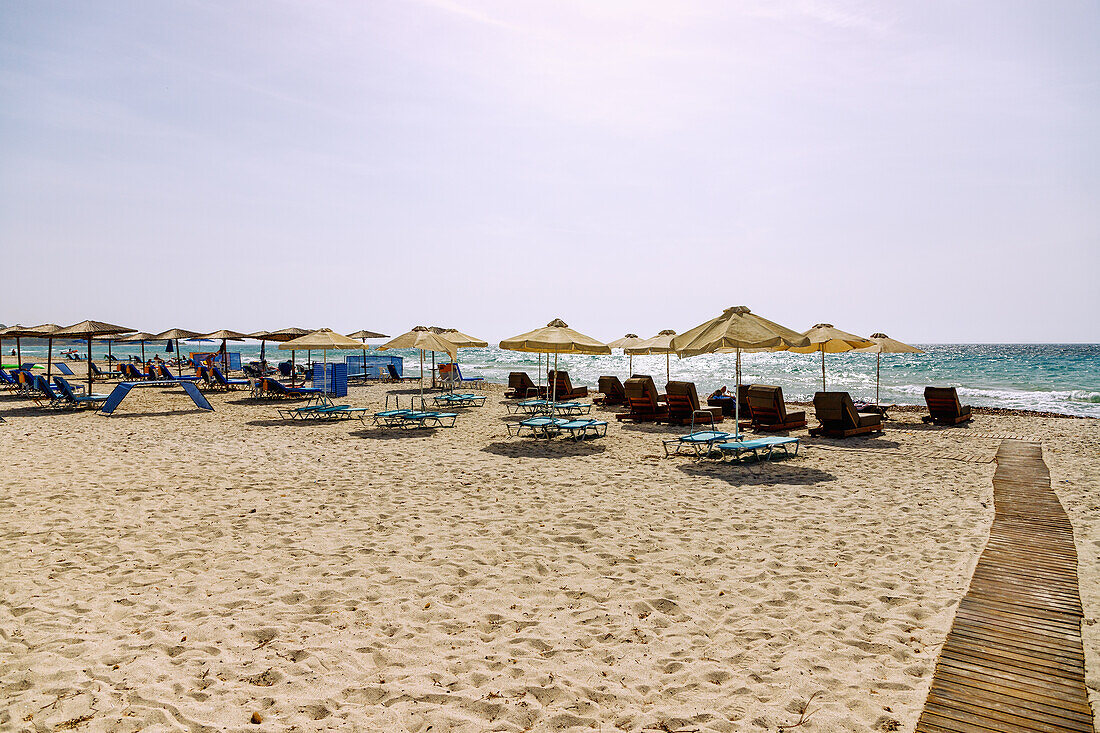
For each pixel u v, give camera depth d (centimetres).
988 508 688
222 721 301
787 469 898
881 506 696
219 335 2291
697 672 351
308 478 820
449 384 2111
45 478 791
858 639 387
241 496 721
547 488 776
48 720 298
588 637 392
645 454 1014
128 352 8956
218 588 461
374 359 2973
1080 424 1427
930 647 375
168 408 1653
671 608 434
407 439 1159
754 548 557
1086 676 339
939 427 1380
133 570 493
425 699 323
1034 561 518
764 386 1230
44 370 2900
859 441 1163
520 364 6856
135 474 825
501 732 296
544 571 503
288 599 444
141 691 324
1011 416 1625
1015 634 388
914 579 482
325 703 317
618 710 315
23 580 468
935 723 299
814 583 477
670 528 615
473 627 406
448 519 641
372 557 530
